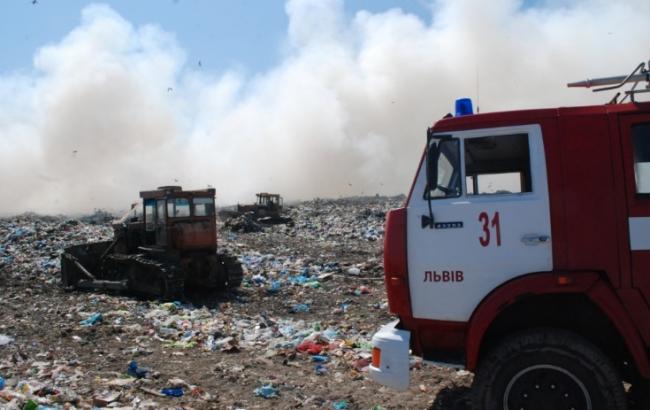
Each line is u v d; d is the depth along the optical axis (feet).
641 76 15.93
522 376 15.05
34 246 79.92
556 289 15.06
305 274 60.13
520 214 15.75
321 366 25.62
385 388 22.00
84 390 21.02
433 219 16.30
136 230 53.57
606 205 15.33
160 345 30.19
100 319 35.91
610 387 14.51
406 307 16.44
